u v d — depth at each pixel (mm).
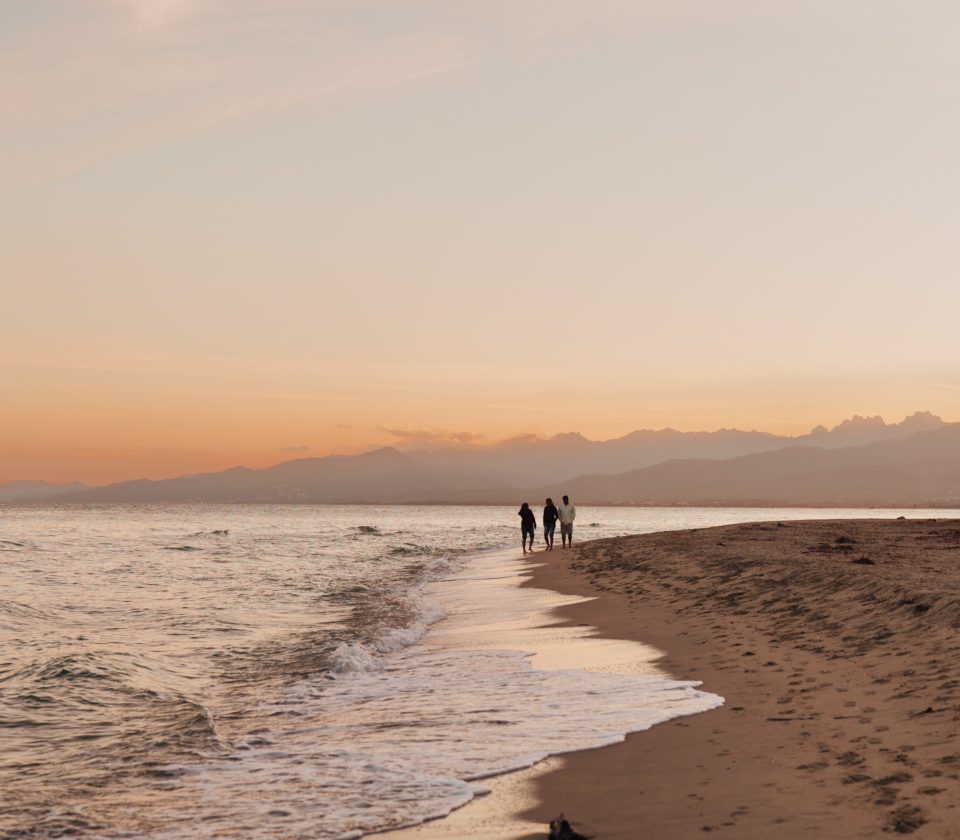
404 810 7734
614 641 16516
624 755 8922
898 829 6281
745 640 14922
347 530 98438
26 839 7516
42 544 64312
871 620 14352
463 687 13234
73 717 12836
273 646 19172
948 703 9273
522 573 33875
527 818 7383
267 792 8516
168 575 39094
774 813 6895
